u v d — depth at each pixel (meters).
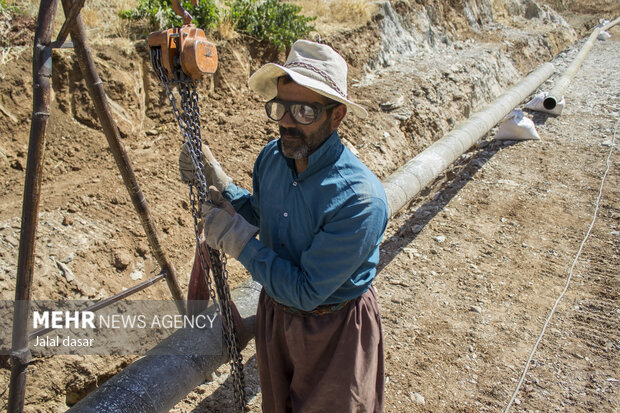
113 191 4.64
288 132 1.98
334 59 2.00
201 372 2.64
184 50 1.86
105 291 3.83
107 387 2.42
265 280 2.02
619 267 4.93
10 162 4.63
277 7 7.48
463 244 5.29
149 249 4.26
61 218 4.15
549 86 11.34
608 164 7.13
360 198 1.95
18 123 4.79
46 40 2.13
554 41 16.53
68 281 3.69
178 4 1.91
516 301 4.44
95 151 5.07
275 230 2.19
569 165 7.18
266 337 2.32
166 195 4.81
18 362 2.32
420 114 8.39
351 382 2.15
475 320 4.18
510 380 3.59
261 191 2.26
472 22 14.37
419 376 3.58
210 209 2.04
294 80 1.83
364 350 2.21
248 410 3.23
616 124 8.63
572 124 8.74
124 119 5.42
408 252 5.12
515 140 8.05
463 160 7.59
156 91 5.80
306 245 2.11
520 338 4.01
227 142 5.90
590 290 4.61
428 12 12.20
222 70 6.56
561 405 3.38
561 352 3.86
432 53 11.22
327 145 1.99
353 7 9.44
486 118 6.79
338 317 2.15
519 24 17.06
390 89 8.45
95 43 5.44
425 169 5.14
